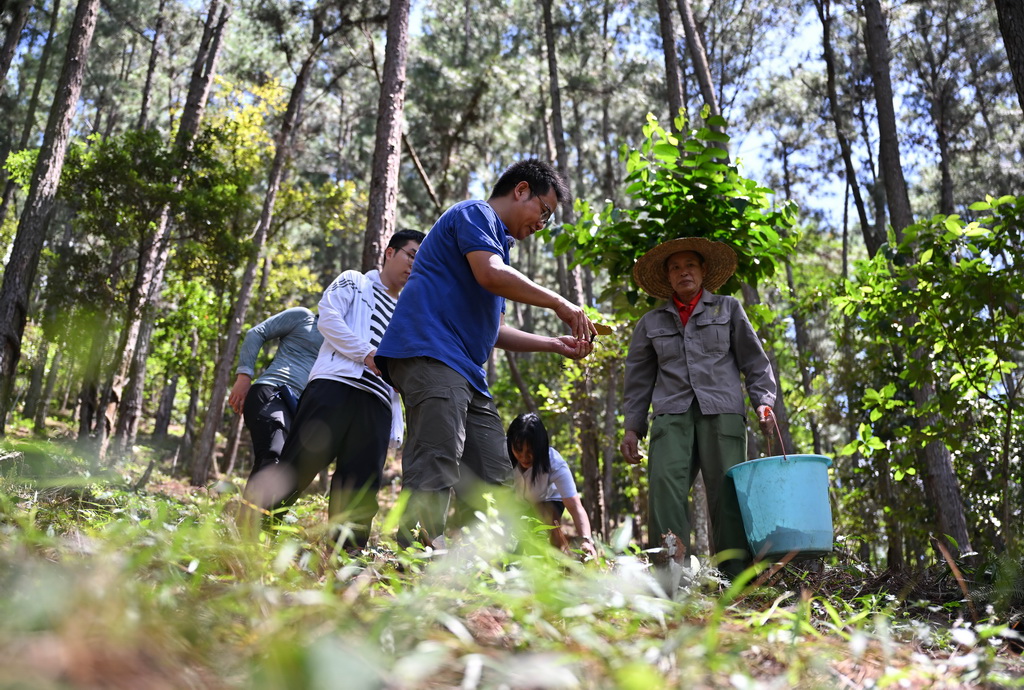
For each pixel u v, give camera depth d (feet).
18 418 31.09
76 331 21.13
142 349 50.49
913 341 16.90
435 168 60.44
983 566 8.56
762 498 10.10
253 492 10.54
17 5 41.47
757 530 10.13
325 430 11.31
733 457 11.96
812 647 3.90
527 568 4.15
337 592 3.83
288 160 64.49
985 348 14.89
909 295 15.24
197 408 77.41
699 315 12.60
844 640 4.49
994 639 5.76
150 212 41.60
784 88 82.74
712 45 74.23
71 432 37.78
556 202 9.98
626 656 3.04
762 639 3.87
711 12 71.67
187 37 84.17
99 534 4.14
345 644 2.26
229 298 64.23
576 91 72.54
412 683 2.49
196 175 43.91
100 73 88.33
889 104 34.47
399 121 27.84
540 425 12.59
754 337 12.45
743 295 28.04
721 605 3.32
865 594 9.43
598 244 17.29
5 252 49.67
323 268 116.57
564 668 2.66
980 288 13.74
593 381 31.68
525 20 70.44
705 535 25.14
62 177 39.73
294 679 1.73
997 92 77.46
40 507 5.78
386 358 9.05
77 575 2.48
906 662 4.24
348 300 12.18
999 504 18.60
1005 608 6.73
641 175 16.70
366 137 99.09
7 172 51.80
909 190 84.38
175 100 101.55
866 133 77.51
